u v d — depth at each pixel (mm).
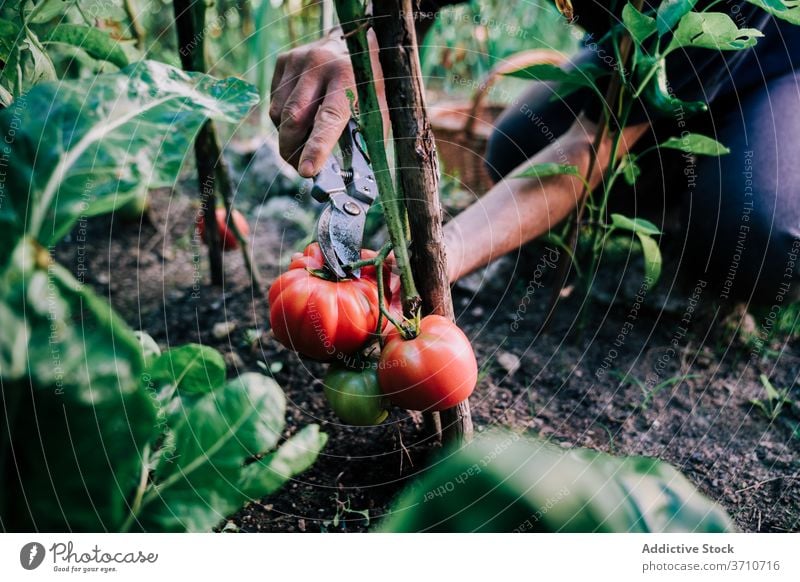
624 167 1581
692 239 1799
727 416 1635
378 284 1013
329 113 1073
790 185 1656
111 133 872
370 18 909
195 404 971
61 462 727
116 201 842
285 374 1766
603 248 2053
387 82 949
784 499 1375
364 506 1319
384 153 965
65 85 880
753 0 1200
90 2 1700
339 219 1044
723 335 1879
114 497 772
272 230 2551
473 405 1677
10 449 703
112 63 1439
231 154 2822
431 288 1100
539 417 1644
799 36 1702
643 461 596
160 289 2158
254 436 964
